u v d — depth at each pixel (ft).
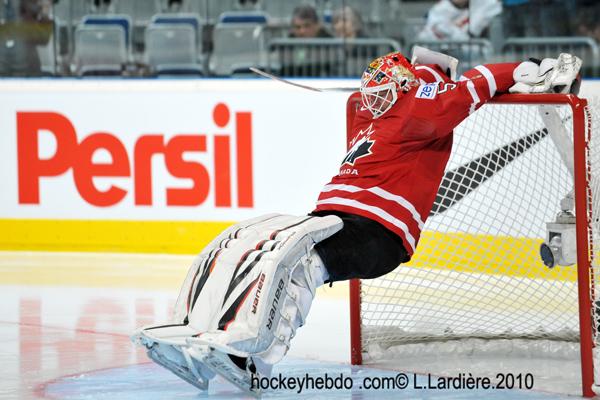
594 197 41.22
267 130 73.82
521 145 58.08
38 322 54.03
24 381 40.91
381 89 38.22
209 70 80.43
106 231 77.20
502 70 37.96
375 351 45.44
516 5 75.41
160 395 38.29
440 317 50.31
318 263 36.35
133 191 76.48
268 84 73.67
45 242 78.43
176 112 75.20
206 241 75.41
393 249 37.63
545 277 57.57
